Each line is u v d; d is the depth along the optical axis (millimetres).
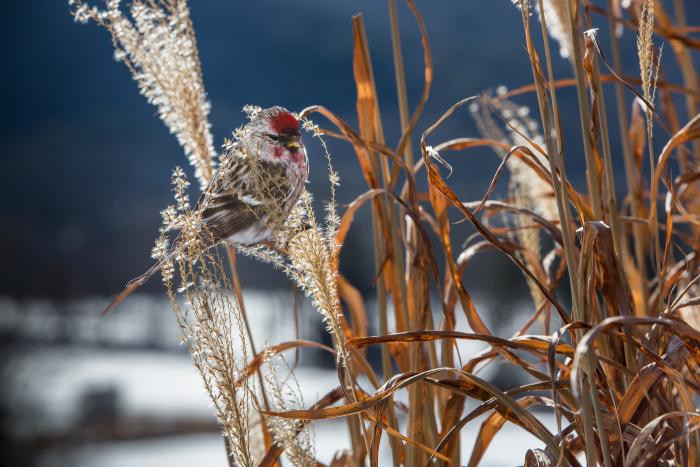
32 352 18312
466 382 3549
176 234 3654
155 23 4199
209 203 3820
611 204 3566
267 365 3381
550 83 3324
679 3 5312
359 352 4141
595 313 3355
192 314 3197
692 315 4336
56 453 14672
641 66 3547
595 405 3141
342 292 4570
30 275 24906
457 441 3893
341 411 3229
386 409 3980
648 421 3533
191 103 4199
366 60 4379
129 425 16016
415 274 4043
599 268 3559
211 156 4273
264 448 4219
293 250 3279
